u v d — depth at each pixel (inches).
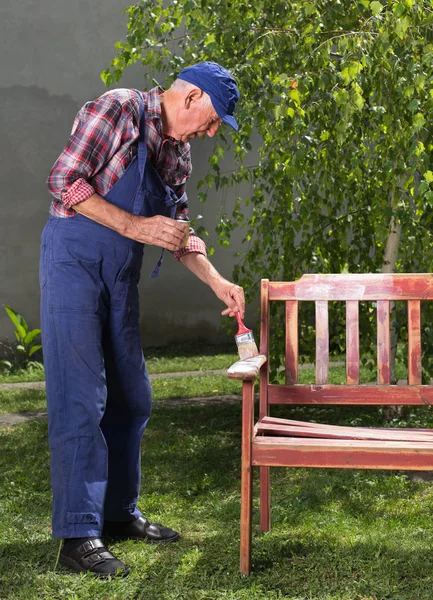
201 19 182.9
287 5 168.4
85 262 102.1
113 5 396.8
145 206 103.9
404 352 194.5
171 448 181.2
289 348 115.9
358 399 113.1
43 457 172.9
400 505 131.0
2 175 375.9
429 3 159.8
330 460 91.7
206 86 101.7
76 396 102.1
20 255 380.2
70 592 94.1
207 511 130.0
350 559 102.7
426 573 98.3
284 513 125.3
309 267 197.0
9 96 377.4
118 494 113.6
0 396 266.7
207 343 416.2
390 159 167.9
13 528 120.4
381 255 208.1
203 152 402.9
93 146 99.4
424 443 92.9
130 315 108.5
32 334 351.3
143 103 102.6
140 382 112.4
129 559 105.7
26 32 379.6
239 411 226.2
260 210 202.1
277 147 180.4
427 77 156.2
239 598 91.4
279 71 168.2
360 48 147.0
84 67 392.5
